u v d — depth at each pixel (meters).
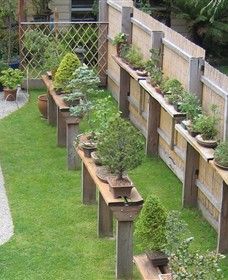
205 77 11.14
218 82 10.67
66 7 21.03
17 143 14.10
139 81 13.14
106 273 9.72
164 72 13.15
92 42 17.41
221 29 20.47
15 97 16.56
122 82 15.16
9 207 11.44
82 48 17.42
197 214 11.31
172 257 7.29
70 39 17.42
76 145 11.05
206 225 10.98
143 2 20.94
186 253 7.28
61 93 13.30
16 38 18.42
